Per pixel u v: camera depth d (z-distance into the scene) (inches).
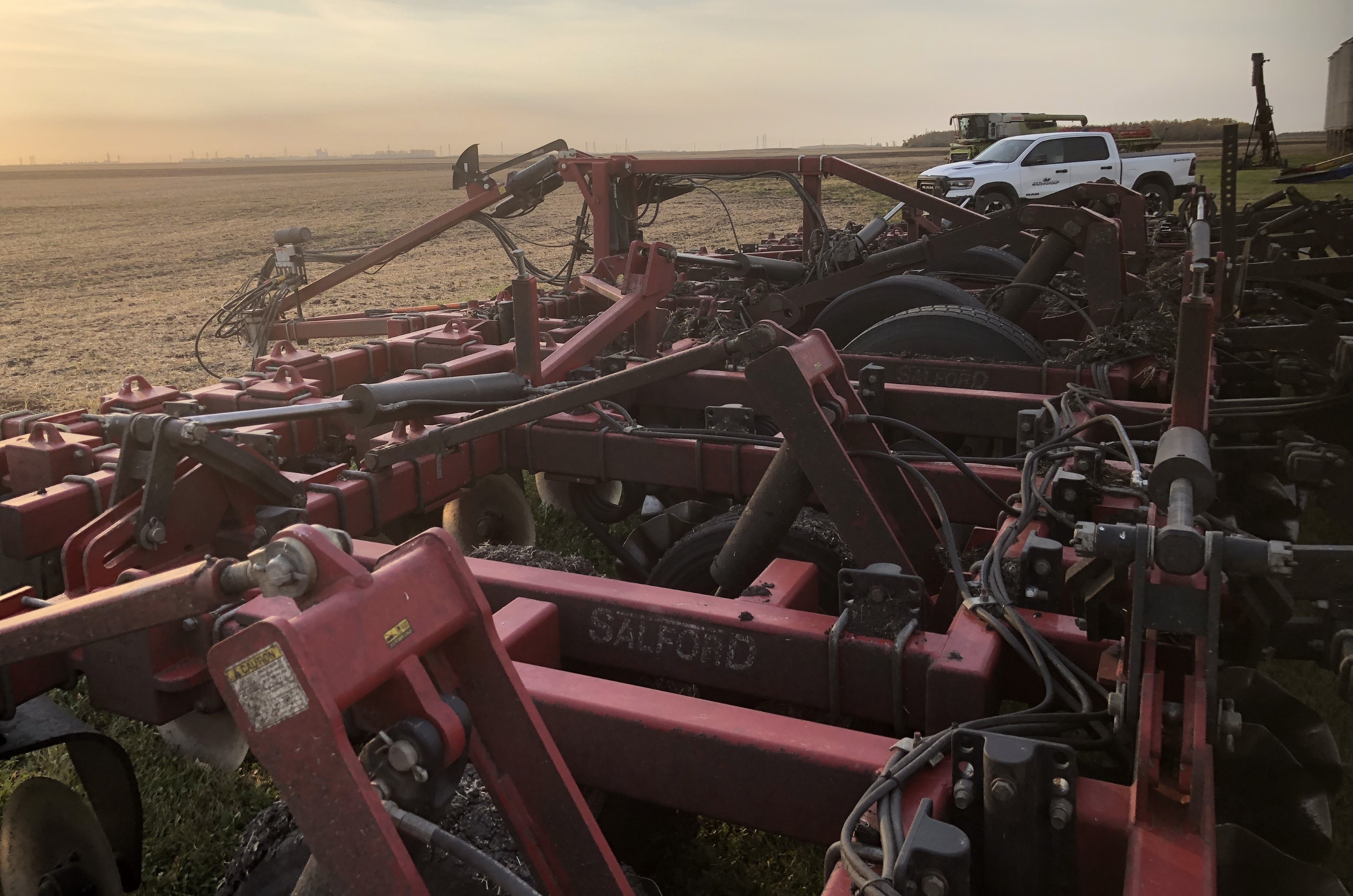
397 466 152.6
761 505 127.0
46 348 581.9
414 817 56.7
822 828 78.4
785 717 83.4
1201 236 141.0
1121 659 83.0
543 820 64.1
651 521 190.5
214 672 52.6
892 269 289.3
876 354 226.4
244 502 127.4
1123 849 65.7
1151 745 66.5
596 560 216.1
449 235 1326.3
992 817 65.3
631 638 106.3
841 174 323.9
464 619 61.2
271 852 78.9
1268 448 170.2
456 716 57.7
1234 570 62.6
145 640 99.7
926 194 313.0
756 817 80.9
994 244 274.8
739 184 1958.7
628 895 64.3
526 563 134.3
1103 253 252.2
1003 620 95.0
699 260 301.0
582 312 346.0
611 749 85.9
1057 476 118.2
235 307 350.0
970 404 186.2
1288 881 80.0
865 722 111.7
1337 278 346.9
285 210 2055.9
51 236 1576.0
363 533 145.9
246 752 110.9
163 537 114.7
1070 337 290.7
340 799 51.6
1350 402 159.5
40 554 120.8
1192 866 59.9
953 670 86.0
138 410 172.6
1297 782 95.7
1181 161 922.1
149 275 1012.5
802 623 98.2
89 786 108.8
